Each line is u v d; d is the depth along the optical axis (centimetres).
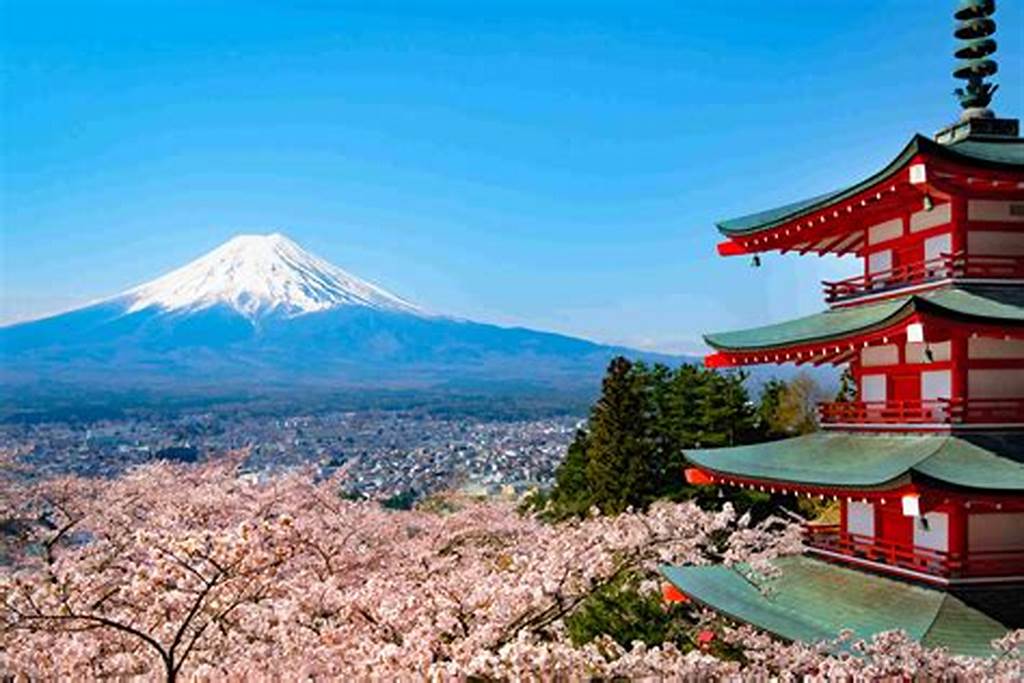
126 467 3203
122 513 2586
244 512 2503
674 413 4709
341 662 1508
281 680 1426
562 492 4856
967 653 1517
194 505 2544
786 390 5525
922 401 1806
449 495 4212
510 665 1385
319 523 2352
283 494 2609
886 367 2000
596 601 2306
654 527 1881
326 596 1703
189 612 1407
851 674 1441
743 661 1934
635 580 2320
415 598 1650
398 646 1496
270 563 1413
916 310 1650
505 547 2673
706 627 2219
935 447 1764
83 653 1502
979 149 1952
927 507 1622
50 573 1706
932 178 1742
